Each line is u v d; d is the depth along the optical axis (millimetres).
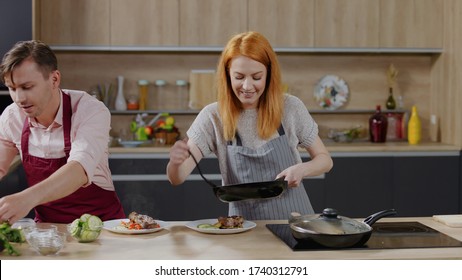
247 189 2289
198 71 5086
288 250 2033
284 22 4855
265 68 2475
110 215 2564
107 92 5109
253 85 2449
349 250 2033
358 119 5281
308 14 4863
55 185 2080
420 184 4766
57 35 4738
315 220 2096
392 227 2383
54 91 2314
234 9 4828
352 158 4703
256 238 2203
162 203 4613
